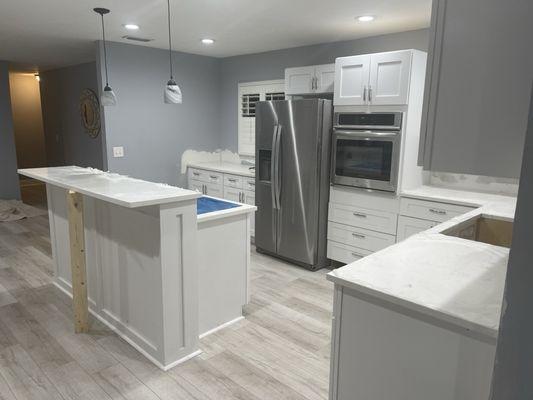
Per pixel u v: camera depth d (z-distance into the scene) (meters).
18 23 3.75
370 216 3.63
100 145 6.48
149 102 5.04
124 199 2.05
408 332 1.28
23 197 7.40
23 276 3.69
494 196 3.23
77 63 6.70
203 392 2.15
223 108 5.79
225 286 2.79
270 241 4.25
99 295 2.88
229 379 2.26
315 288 3.53
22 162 8.93
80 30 4.05
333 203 3.88
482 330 1.08
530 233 0.74
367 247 3.69
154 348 2.39
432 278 1.38
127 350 2.52
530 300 0.75
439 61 1.09
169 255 2.24
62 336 2.67
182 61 5.27
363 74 3.47
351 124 3.60
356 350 1.42
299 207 3.90
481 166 1.06
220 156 5.97
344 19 3.44
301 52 4.71
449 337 1.19
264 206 4.25
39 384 2.19
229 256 2.78
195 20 3.55
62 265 3.35
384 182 3.45
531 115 0.73
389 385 1.36
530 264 0.75
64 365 2.36
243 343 2.63
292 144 3.85
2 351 2.48
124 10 3.28
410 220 3.38
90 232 2.84
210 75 5.64
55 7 3.21
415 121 3.39
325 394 2.15
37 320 2.87
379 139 3.43
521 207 0.75
